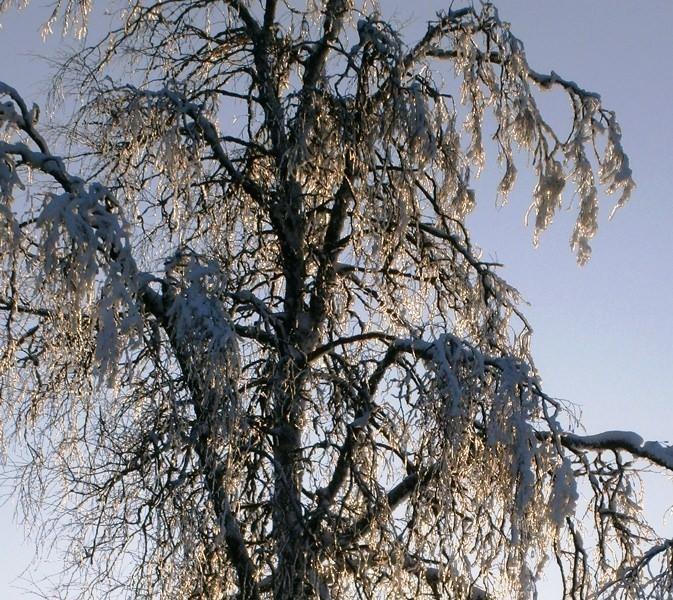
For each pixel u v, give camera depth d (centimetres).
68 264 882
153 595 910
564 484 919
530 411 934
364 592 971
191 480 912
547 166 1110
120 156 1033
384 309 1124
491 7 1100
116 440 934
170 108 1016
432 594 993
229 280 1025
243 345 989
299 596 942
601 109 1141
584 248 1123
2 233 887
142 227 1032
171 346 918
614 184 1127
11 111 954
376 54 1052
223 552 950
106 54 1116
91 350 948
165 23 1134
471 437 951
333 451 1009
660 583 953
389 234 1052
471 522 955
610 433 1017
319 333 1095
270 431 991
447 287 1129
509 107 1102
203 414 905
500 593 959
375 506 973
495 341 1069
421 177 1080
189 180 1007
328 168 1071
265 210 1091
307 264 1107
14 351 966
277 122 1066
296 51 1130
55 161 931
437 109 1067
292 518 962
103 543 934
